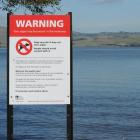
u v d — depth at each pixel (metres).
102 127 28.55
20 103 12.10
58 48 12.05
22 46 12.03
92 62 134.62
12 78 12.05
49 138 24.41
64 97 12.14
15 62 12.04
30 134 25.72
